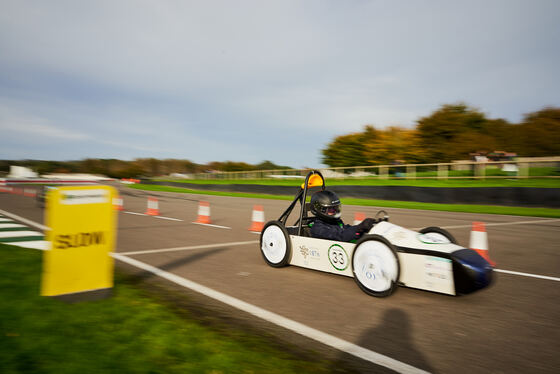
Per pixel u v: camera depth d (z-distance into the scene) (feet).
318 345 9.00
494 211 42.27
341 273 14.29
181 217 38.04
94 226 11.22
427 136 102.42
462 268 11.30
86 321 9.64
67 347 8.13
